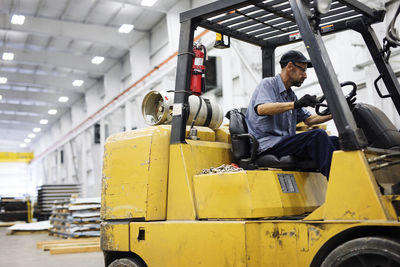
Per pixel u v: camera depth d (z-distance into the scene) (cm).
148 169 312
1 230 1482
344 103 240
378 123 279
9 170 3472
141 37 1441
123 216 324
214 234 269
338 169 235
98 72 1680
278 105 295
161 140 316
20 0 1198
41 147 3088
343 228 223
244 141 318
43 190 1662
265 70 379
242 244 255
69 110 2359
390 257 211
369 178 222
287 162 297
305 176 308
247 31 359
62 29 1323
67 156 2266
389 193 235
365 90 626
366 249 218
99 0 1211
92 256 711
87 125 1898
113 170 338
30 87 1986
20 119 2525
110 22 1371
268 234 252
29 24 1286
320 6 248
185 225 285
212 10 302
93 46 1544
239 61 909
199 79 329
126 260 327
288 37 369
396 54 571
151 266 302
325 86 243
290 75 323
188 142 313
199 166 309
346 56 659
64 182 2322
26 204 1906
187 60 315
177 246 288
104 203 341
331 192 235
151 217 307
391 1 580
